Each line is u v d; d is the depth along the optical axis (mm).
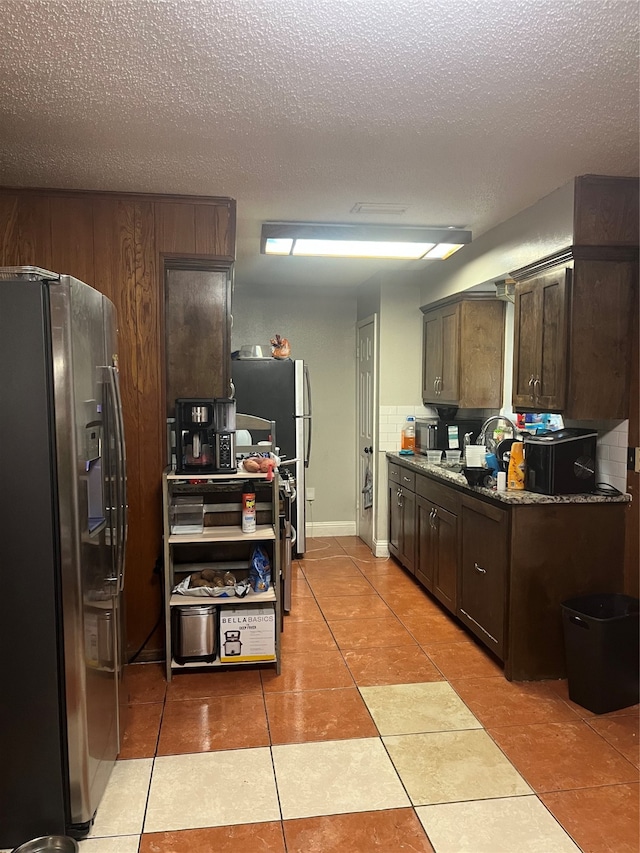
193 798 2115
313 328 5773
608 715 2676
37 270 1769
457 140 2371
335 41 1684
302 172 2721
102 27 1614
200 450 3107
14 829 1893
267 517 3291
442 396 4633
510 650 2965
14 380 1788
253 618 3035
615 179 2807
